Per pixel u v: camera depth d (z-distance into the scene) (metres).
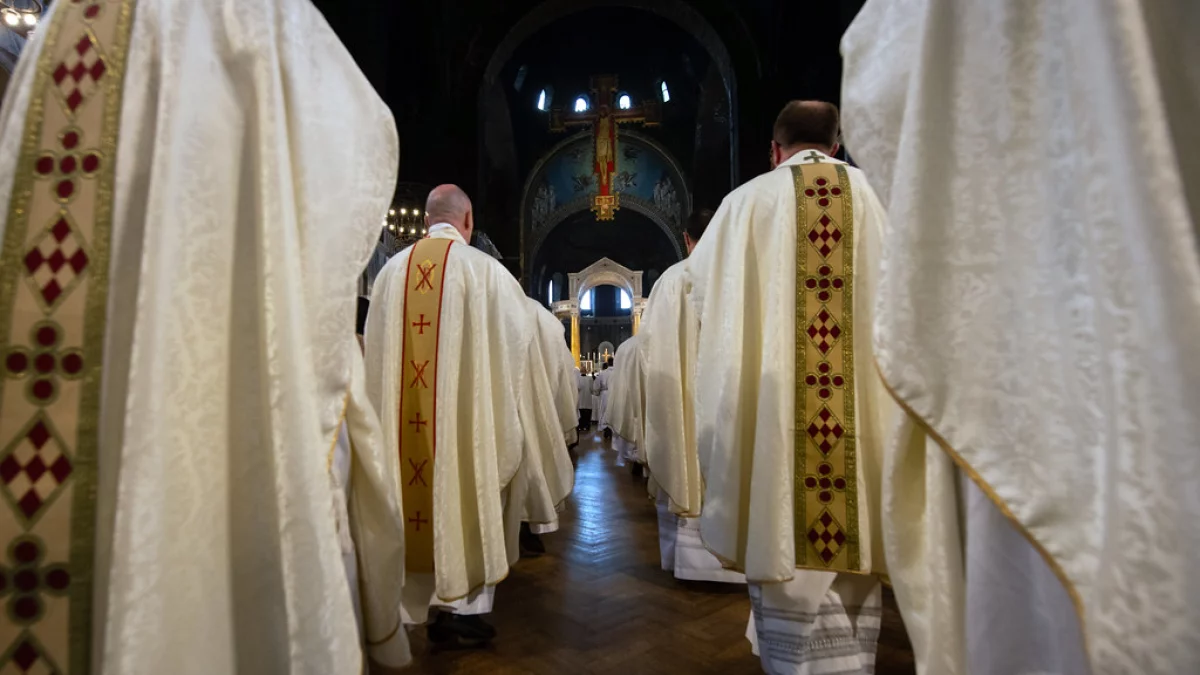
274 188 1.06
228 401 1.03
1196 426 0.62
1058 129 0.80
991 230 0.88
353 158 1.24
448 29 15.56
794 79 14.67
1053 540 0.77
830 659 1.75
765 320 1.89
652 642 2.57
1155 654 0.63
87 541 0.93
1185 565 0.62
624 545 4.20
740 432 1.90
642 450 4.61
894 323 0.94
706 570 3.27
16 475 0.93
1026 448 0.82
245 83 1.11
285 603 0.98
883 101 1.10
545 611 2.95
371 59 12.65
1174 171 0.65
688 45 25.00
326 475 1.06
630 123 28.48
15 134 1.03
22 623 0.91
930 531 1.02
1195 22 0.74
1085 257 0.76
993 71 0.89
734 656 2.43
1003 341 0.85
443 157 14.80
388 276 2.65
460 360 2.58
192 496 0.97
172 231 0.98
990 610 0.91
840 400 1.80
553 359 4.12
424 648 2.53
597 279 36.16
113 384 0.96
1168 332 0.64
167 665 0.90
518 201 28.03
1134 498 0.66
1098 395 0.74
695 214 3.56
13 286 0.97
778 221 1.92
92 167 1.02
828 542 1.75
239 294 1.05
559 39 26.75
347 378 1.18
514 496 2.86
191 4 1.09
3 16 4.91
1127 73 0.69
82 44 1.07
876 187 1.11
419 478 2.45
